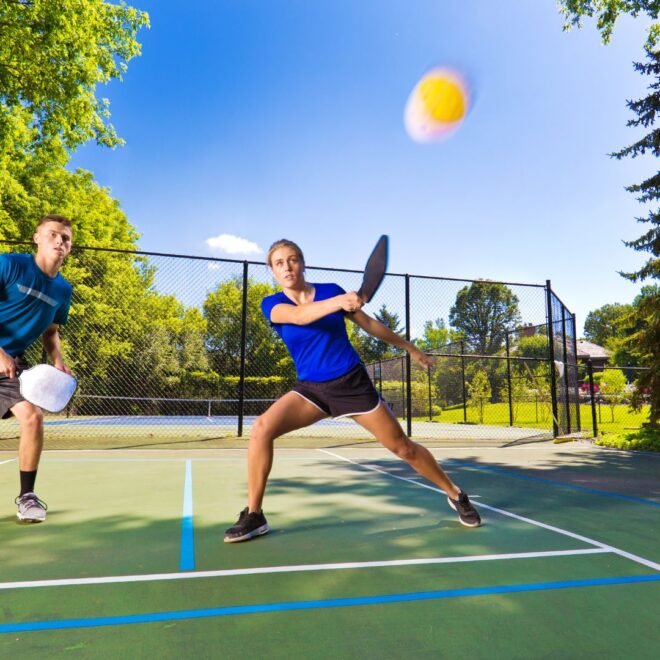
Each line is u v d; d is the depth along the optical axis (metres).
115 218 25.06
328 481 4.52
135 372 15.45
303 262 2.62
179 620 1.63
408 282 9.50
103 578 2.02
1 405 3.04
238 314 17.41
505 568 2.18
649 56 10.38
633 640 1.51
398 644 1.47
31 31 9.91
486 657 1.40
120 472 4.98
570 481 4.78
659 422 9.72
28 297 2.97
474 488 4.34
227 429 11.95
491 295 28.88
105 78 11.73
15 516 3.12
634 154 10.54
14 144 12.86
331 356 2.56
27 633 1.53
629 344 10.66
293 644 1.47
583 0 11.09
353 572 2.11
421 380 20.94
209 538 2.64
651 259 10.66
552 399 9.84
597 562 2.28
